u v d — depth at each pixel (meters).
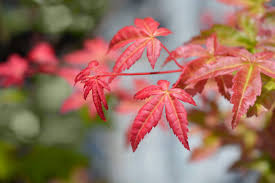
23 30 1.63
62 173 0.70
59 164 0.70
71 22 1.70
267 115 0.53
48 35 1.69
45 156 0.71
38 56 0.70
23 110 1.28
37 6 1.58
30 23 1.64
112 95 0.65
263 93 0.45
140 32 0.47
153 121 0.44
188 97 0.44
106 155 1.66
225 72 0.44
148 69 1.82
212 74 0.45
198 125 0.58
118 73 0.46
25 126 1.24
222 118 0.57
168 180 1.64
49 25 1.65
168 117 0.44
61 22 1.67
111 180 1.54
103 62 0.64
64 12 1.67
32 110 1.30
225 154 1.56
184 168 1.65
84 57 0.66
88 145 1.68
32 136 1.23
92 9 1.80
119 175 1.60
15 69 0.68
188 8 2.11
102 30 2.00
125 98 0.65
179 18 2.12
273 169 0.55
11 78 0.67
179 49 0.47
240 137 0.56
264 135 0.55
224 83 0.46
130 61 0.46
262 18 0.50
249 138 0.56
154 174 1.66
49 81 1.38
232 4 0.52
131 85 0.71
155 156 1.75
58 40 1.72
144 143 1.84
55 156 0.71
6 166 0.67
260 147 0.55
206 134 0.58
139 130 0.44
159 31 0.47
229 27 0.49
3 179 0.66
